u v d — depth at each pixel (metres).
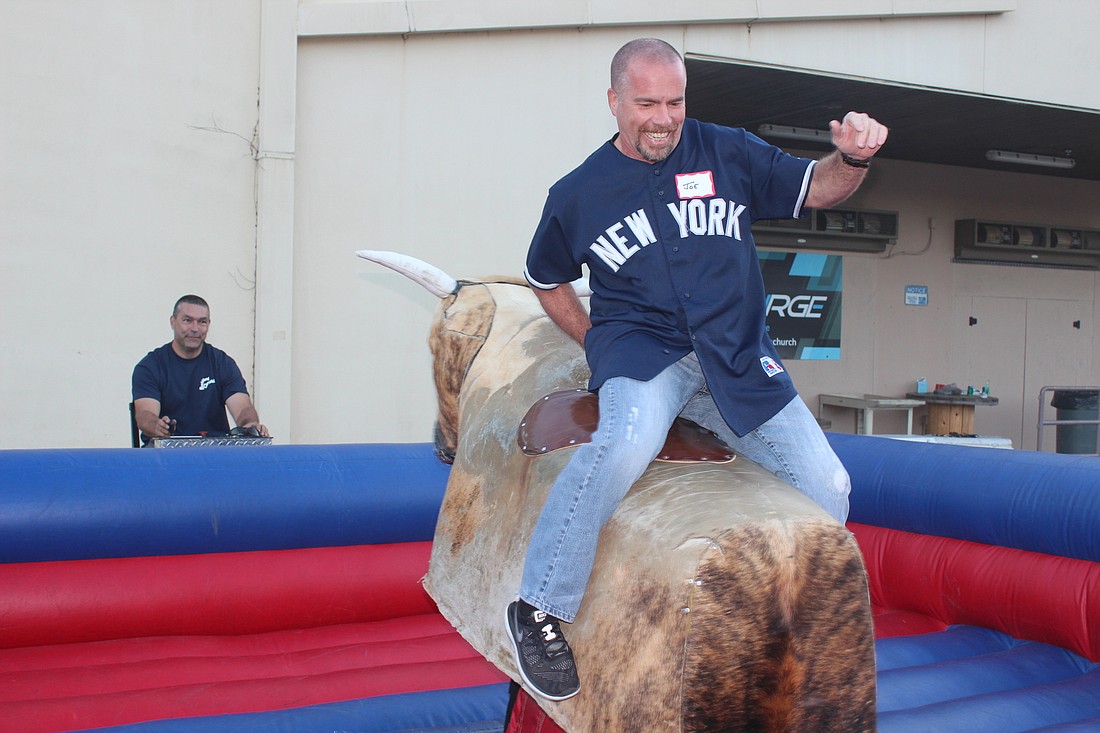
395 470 4.86
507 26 6.96
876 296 11.77
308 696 3.88
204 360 5.39
